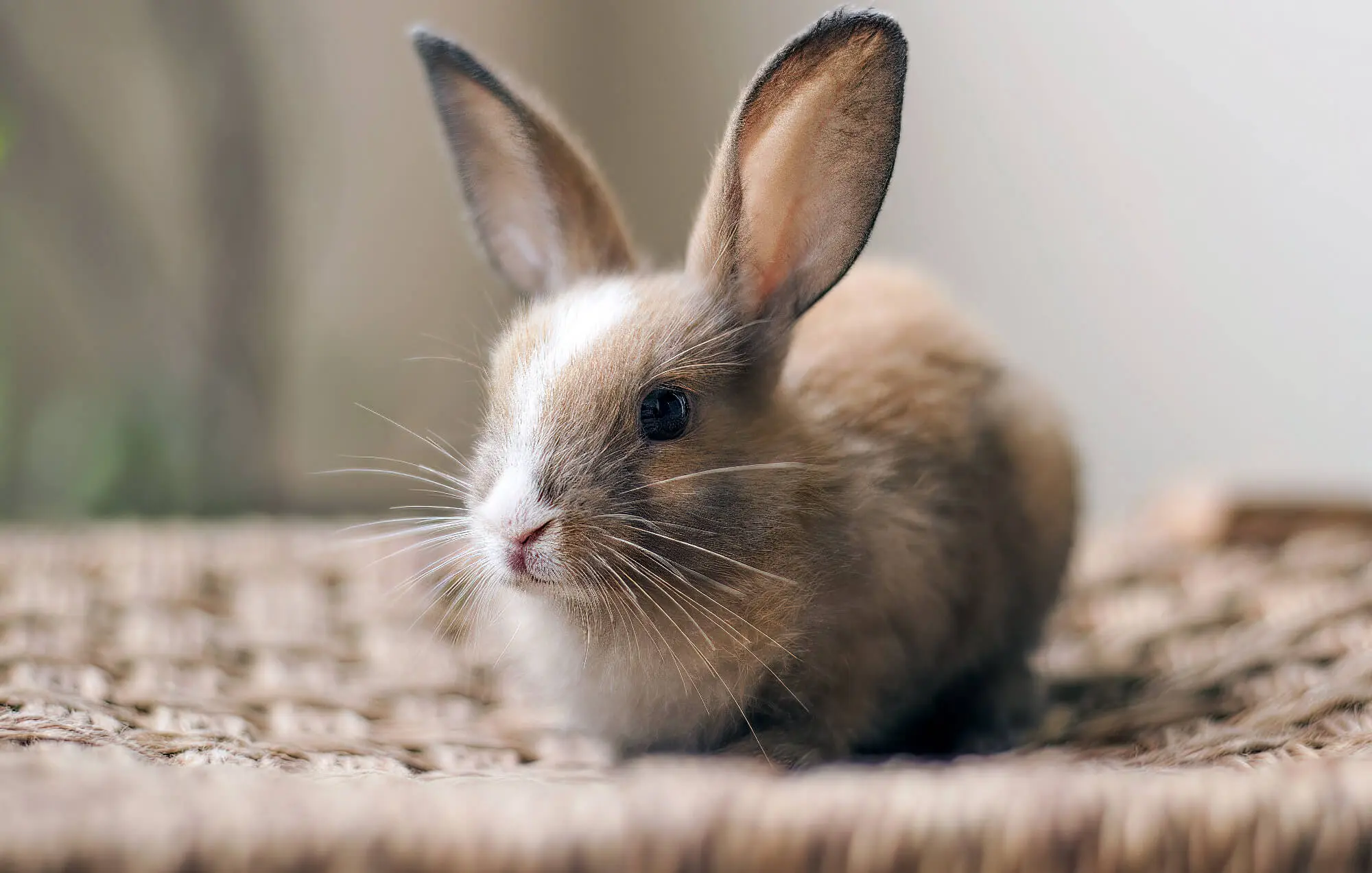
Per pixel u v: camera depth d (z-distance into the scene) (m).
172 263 0.88
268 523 0.72
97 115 0.87
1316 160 0.74
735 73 0.89
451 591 0.53
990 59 0.83
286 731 0.45
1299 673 0.49
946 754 0.50
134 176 0.88
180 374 0.87
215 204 0.86
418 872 0.32
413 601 0.58
